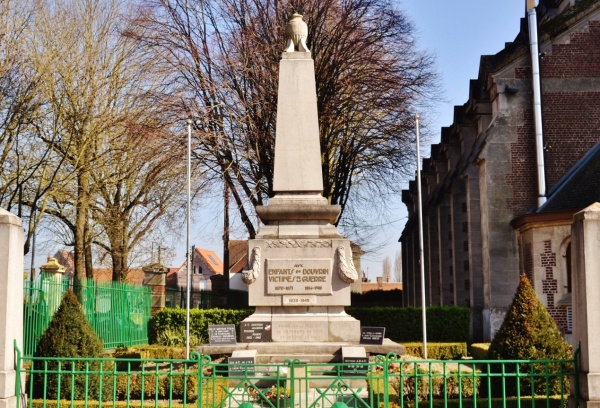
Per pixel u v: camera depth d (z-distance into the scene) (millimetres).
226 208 33875
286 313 15742
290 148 16531
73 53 32594
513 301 13891
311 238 15938
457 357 22828
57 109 32312
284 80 16828
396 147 32688
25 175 32438
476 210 30016
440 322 26547
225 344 15211
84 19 33344
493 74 28453
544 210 25516
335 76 31344
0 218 9859
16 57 30531
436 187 40125
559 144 28156
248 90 31703
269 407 11719
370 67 31484
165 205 35906
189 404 12172
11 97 30703
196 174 31688
